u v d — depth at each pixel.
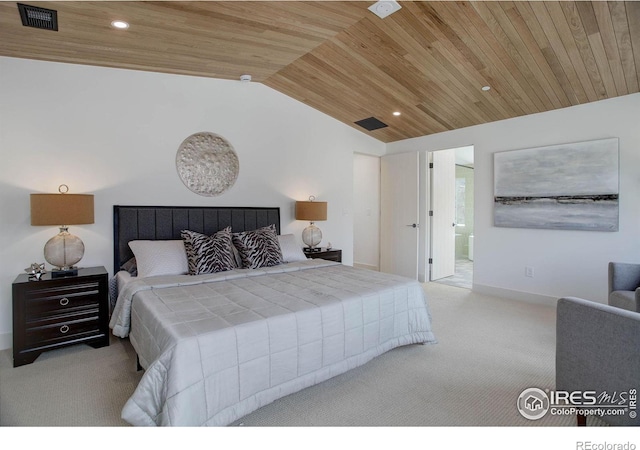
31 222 2.73
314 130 4.84
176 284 2.71
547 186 3.96
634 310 2.59
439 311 3.84
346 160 5.26
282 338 2.00
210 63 3.42
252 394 1.87
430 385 2.25
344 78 3.80
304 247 4.72
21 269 2.92
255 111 4.26
